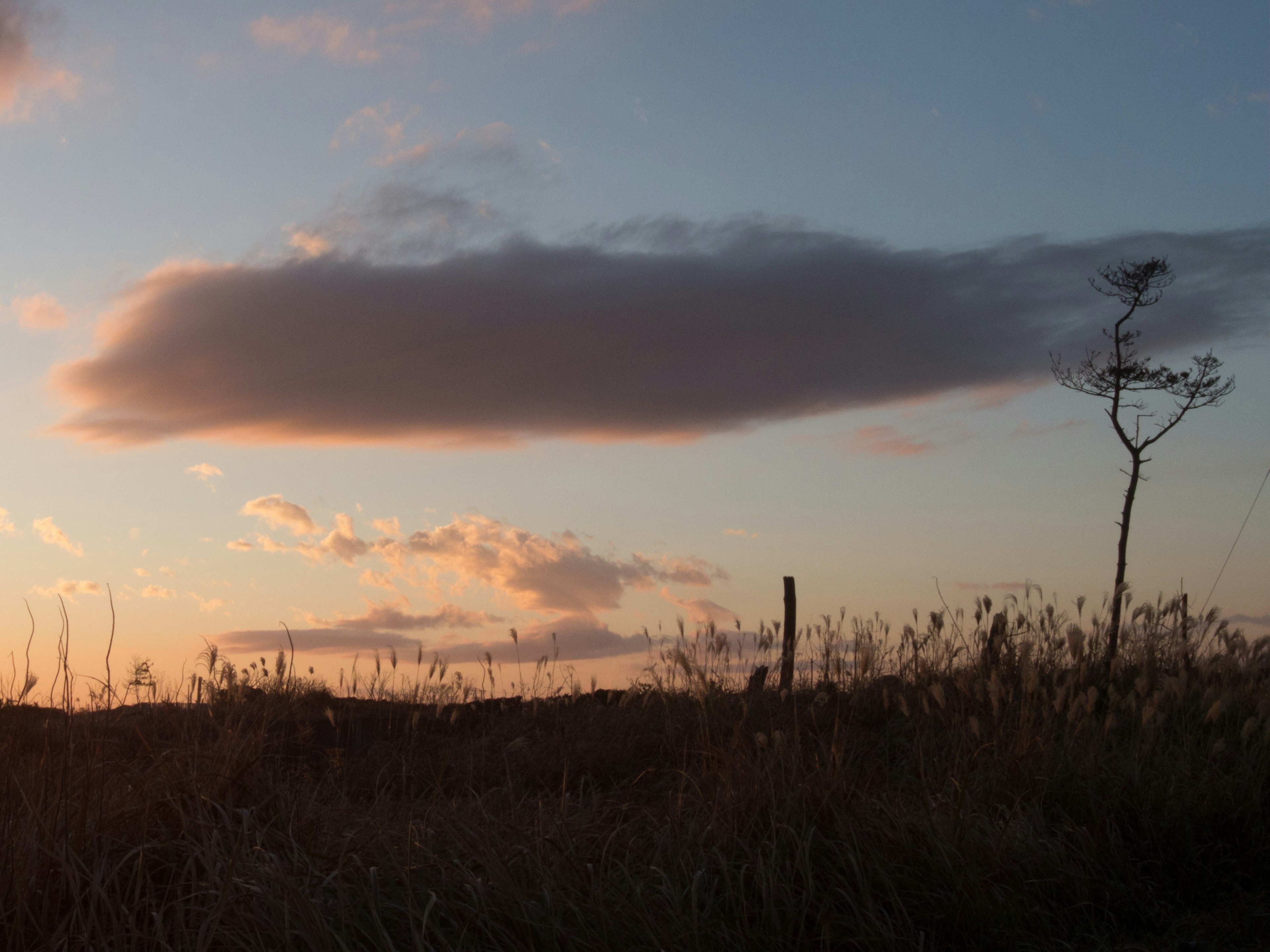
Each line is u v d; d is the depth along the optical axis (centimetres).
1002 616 930
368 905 425
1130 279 1653
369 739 951
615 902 461
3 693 492
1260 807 593
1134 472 1576
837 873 500
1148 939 491
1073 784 631
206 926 379
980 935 466
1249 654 776
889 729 883
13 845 432
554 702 1191
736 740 709
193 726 666
